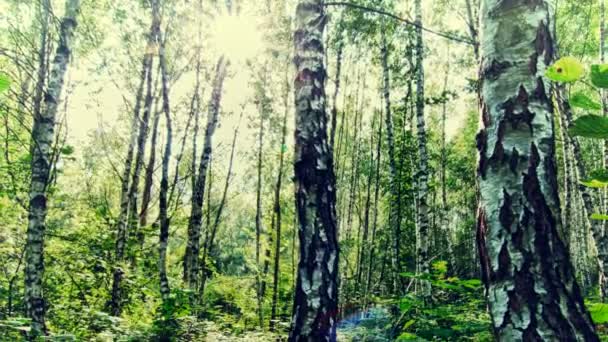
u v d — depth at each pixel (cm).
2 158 874
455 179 2697
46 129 623
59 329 769
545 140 185
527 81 190
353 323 844
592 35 1310
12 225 826
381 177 2230
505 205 183
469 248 2670
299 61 463
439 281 352
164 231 841
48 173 618
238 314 1551
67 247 918
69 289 945
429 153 2252
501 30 198
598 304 164
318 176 428
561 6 1279
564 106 913
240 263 2647
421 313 449
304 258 414
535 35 193
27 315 566
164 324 740
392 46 1652
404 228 2025
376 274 2402
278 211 1577
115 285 909
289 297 1686
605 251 952
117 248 968
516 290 173
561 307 168
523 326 169
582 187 984
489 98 197
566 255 178
